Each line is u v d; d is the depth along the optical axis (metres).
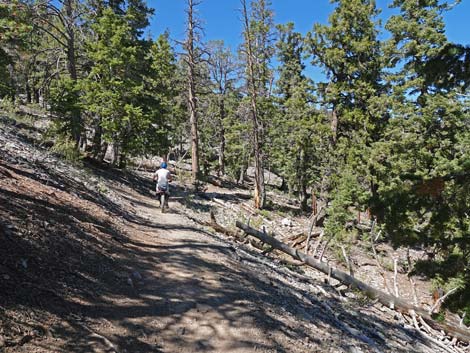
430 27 23.34
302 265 12.93
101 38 19.03
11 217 5.50
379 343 8.00
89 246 6.27
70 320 4.04
